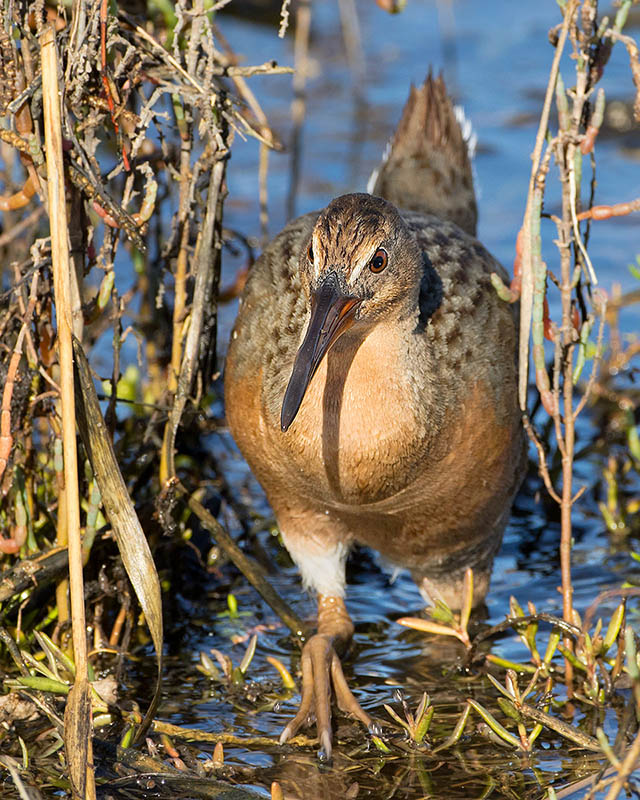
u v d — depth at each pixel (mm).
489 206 16016
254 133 8859
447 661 9219
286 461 8695
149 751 7625
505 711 7922
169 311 11016
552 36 8430
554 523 11312
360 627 9797
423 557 9484
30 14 8078
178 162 9664
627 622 9383
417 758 7828
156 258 10953
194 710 8445
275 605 9391
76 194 8219
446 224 9852
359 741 8109
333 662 8758
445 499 8883
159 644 7578
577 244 8352
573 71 19875
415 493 8727
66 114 7871
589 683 8312
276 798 7090
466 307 8945
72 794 7098
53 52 7203
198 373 9281
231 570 10492
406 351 8227
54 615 8961
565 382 8484
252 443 9039
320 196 16016
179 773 7391
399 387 8227
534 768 7660
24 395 8250
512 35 21766
